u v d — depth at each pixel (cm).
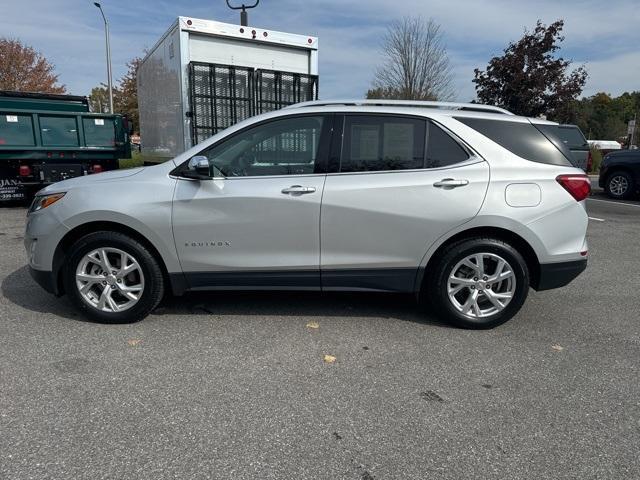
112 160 1036
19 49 2877
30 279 533
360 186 394
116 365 343
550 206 398
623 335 413
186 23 780
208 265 405
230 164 405
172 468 242
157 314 439
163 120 942
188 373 335
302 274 407
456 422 285
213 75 815
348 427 278
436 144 403
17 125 915
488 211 392
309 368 345
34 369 335
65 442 259
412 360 360
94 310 410
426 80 2284
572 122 2078
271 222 397
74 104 1039
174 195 396
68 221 397
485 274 409
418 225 396
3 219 899
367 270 406
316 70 908
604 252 729
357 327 418
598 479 240
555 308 478
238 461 248
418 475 241
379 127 404
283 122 406
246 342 385
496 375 340
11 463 242
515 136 410
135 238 405
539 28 1994
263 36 844
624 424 285
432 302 417
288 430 274
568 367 354
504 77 2055
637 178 1338
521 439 270
